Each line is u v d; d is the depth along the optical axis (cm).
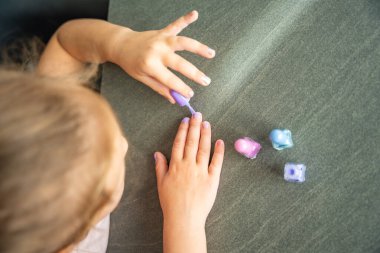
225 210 55
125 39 59
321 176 52
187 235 53
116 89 61
